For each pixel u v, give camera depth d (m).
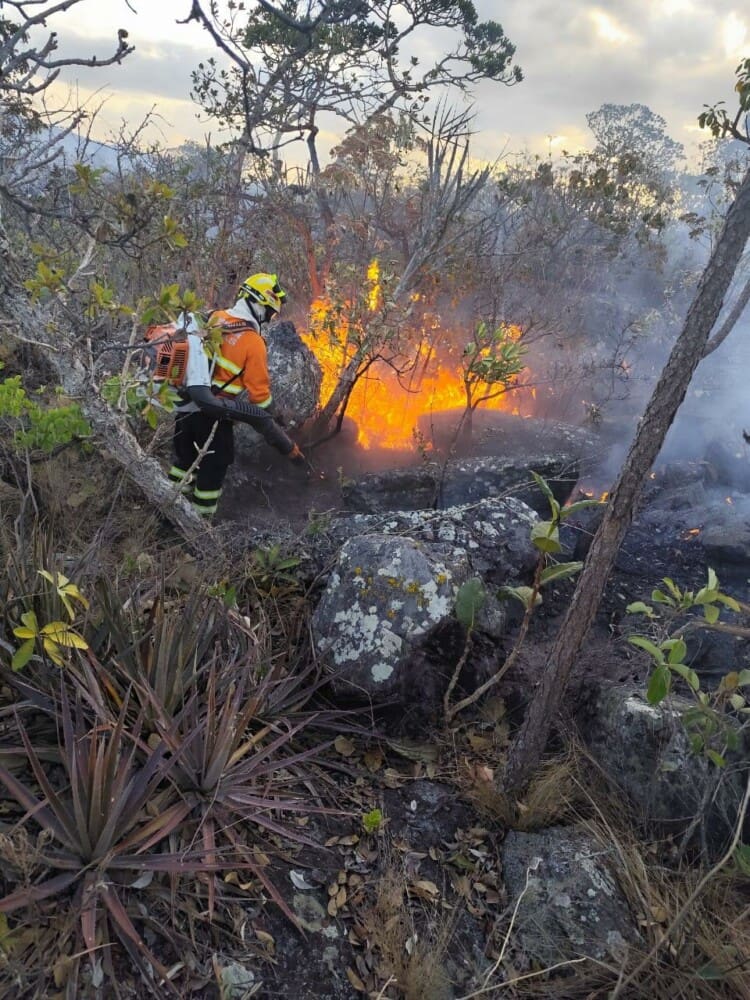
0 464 3.77
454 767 2.95
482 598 3.08
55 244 3.86
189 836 2.29
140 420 4.28
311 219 7.25
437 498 4.61
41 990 1.81
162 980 1.96
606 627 3.84
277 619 3.42
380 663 3.03
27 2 2.70
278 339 5.20
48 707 2.42
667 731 2.74
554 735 3.10
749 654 3.36
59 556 3.22
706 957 2.26
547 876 2.51
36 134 3.98
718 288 2.20
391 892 2.39
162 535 3.87
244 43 8.48
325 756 2.91
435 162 5.52
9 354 4.29
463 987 2.21
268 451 4.91
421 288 5.94
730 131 2.21
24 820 1.97
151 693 2.38
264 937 2.18
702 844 2.54
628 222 8.84
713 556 4.43
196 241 5.88
